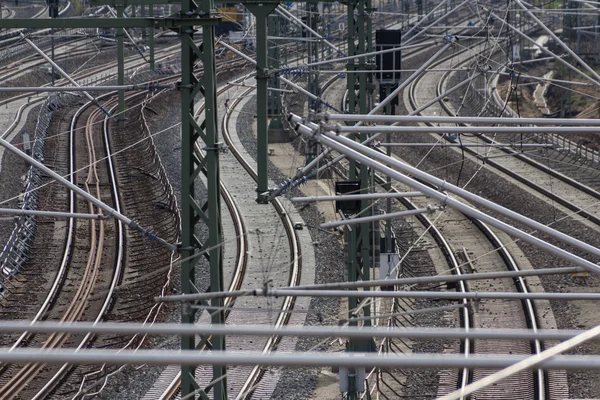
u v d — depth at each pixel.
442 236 107.12
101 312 80.50
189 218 42.72
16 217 99.88
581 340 25.20
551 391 65.31
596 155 145.88
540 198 121.62
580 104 187.50
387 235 87.06
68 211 114.00
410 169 38.69
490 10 99.69
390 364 22.67
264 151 46.03
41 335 77.56
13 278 89.56
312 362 22.56
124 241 103.25
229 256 98.06
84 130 159.62
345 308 84.06
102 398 64.38
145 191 124.00
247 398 64.94
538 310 84.12
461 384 66.00
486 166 140.38
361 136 67.19
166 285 85.50
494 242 104.94
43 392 64.44
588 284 91.06
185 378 42.94
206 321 80.56
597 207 116.31
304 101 196.62
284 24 159.38
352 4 65.62
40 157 136.38
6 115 170.75
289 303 84.38
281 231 107.25
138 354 22.45
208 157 41.91
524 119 43.28
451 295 43.53
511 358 23.03
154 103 187.38
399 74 71.50
